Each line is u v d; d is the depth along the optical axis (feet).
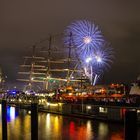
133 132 45.68
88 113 233.14
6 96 484.33
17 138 167.32
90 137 164.25
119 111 198.39
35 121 78.48
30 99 385.09
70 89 314.55
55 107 290.35
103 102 217.56
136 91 220.64
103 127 190.60
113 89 244.42
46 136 171.42
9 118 266.16
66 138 164.55
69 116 256.32
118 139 157.28
